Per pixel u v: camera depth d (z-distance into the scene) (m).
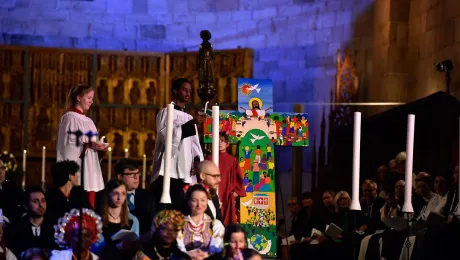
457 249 12.55
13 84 22.78
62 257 9.82
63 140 11.94
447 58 19.02
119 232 10.09
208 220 10.04
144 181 19.31
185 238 9.87
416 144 18.30
